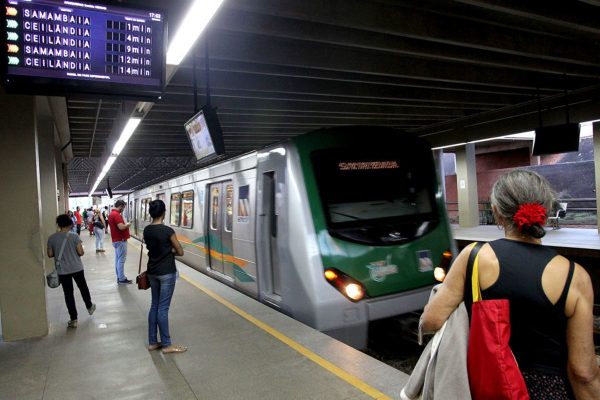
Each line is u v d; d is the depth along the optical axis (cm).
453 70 895
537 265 161
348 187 555
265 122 1320
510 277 163
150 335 470
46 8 401
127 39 433
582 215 1650
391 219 566
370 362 411
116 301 715
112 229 864
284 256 545
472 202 1911
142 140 1509
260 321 544
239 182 748
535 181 171
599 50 841
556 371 157
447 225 607
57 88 410
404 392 198
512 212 171
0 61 388
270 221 628
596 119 1106
